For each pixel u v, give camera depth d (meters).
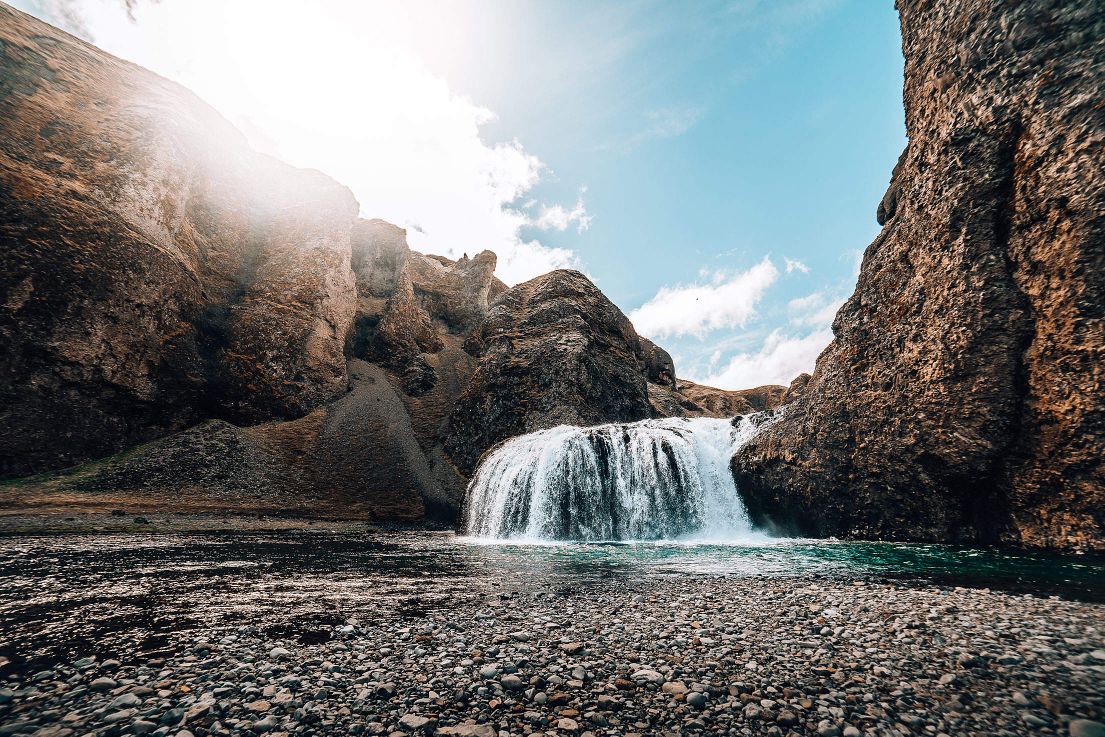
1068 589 9.50
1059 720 4.06
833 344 23.11
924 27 19.33
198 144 58.03
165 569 12.96
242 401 48.72
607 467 28.75
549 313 60.03
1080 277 13.36
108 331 38.34
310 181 74.69
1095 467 13.23
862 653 5.78
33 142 39.81
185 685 4.79
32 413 33.56
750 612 7.91
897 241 20.28
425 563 15.41
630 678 5.06
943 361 16.83
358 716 4.18
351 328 67.88
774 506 23.53
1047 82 14.45
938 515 17.55
